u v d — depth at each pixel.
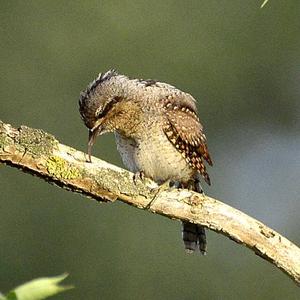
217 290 16.75
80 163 7.00
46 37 18.64
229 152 19.66
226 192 19.41
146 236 16.66
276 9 19.70
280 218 18.97
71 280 16.44
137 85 8.96
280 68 19.78
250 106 19.66
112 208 16.70
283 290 16.80
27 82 18.44
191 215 7.36
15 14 18.70
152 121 8.90
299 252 7.31
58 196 16.69
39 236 16.59
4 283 16.19
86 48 18.64
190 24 19.14
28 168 6.89
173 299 16.55
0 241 16.42
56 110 18.25
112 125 8.91
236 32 19.42
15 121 18.25
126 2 18.78
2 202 16.62
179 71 18.89
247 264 16.83
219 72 19.28
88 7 18.75
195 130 9.09
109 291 16.44
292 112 19.75
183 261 16.67
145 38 18.83
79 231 16.61
